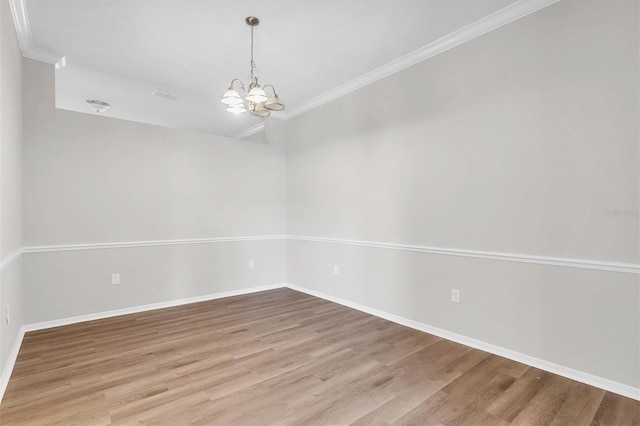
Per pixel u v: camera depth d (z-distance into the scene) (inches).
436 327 121.3
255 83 102.3
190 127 228.1
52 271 128.8
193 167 167.5
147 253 152.8
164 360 99.5
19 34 109.7
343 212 161.8
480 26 107.4
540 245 95.3
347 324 133.0
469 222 111.9
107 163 142.4
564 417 72.4
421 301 126.3
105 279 141.3
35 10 100.0
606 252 84.0
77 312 134.5
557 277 92.0
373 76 143.9
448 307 117.6
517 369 94.2
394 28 110.6
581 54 88.0
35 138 125.3
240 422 70.3
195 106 185.5
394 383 86.4
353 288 155.9
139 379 87.9
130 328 127.3
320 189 175.9
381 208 142.5
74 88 159.6
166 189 158.7
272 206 196.5
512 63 101.2
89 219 137.6
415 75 129.0
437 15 103.5
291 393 81.6
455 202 115.8
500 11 101.1
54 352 104.9
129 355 102.9
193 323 133.9
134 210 149.4
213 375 90.4
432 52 122.2
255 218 189.5
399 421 71.1
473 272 110.6
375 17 104.4
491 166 106.2
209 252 172.1
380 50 125.0
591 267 86.0
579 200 88.4
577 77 88.7
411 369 94.2
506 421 71.1
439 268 120.5
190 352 105.4
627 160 81.2
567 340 90.0
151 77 148.0
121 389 82.8
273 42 119.3
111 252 143.0
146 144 153.2
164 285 157.4
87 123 137.6
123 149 146.6
